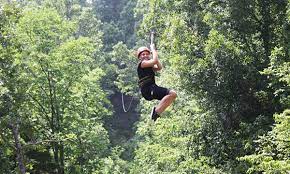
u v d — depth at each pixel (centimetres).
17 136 2150
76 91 2855
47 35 2705
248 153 1845
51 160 2834
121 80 5091
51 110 2753
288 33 1911
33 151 2738
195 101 2095
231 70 1895
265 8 2089
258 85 1948
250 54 2014
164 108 773
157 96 789
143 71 803
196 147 2078
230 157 1947
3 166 2128
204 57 2022
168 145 2497
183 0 2395
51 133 2667
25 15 2623
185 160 2147
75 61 2794
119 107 5847
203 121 2027
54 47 2702
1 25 2245
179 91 2295
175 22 2156
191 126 2120
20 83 2212
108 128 5222
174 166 2333
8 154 2208
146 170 2800
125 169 3616
